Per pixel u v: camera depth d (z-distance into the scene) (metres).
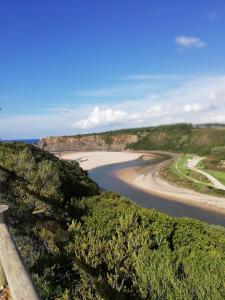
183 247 12.35
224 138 169.38
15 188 13.03
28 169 15.80
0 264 5.82
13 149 21.33
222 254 12.34
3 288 5.80
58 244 10.71
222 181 72.19
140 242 11.77
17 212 11.22
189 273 9.99
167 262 9.86
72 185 18.02
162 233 13.30
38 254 9.09
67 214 13.66
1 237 5.04
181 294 8.62
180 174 84.00
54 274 8.82
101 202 16.03
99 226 13.02
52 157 25.77
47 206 12.90
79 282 9.12
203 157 137.00
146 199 58.91
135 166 115.69
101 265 10.32
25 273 4.23
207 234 14.71
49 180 15.58
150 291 9.07
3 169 14.33
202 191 64.06
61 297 8.16
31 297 3.71
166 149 195.25
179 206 53.03
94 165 124.25
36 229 10.80
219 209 50.31
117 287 9.15
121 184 76.62
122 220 12.92
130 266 10.30
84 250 10.47
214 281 9.33
